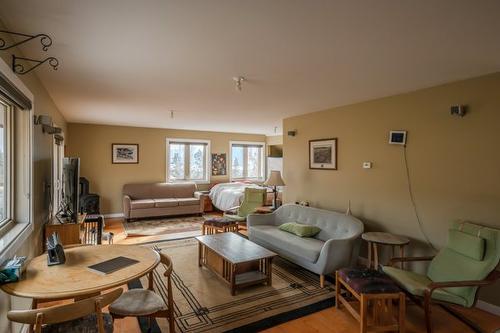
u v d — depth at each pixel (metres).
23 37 1.97
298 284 3.32
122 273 1.81
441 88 3.12
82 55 2.34
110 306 1.98
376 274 2.60
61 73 2.80
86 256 2.11
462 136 2.94
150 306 2.00
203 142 8.30
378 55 2.30
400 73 2.75
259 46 2.14
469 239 2.57
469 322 2.51
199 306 2.79
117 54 2.31
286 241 3.74
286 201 5.44
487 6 1.55
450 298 2.40
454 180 3.01
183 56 2.36
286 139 5.48
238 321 2.54
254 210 5.54
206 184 8.38
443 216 3.11
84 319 1.76
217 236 3.91
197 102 4.17
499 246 2.38
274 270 3.74
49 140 3.62
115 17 1.71
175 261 4.00
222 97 3.85
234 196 6.84
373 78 2.93
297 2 1.53
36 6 1.58
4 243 1.83
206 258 3.69
